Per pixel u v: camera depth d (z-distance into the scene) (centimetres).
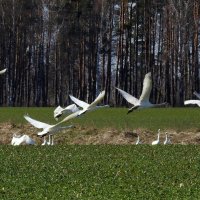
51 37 9275
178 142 3906
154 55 8775
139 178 2236
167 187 2070
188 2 8350
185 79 8381
